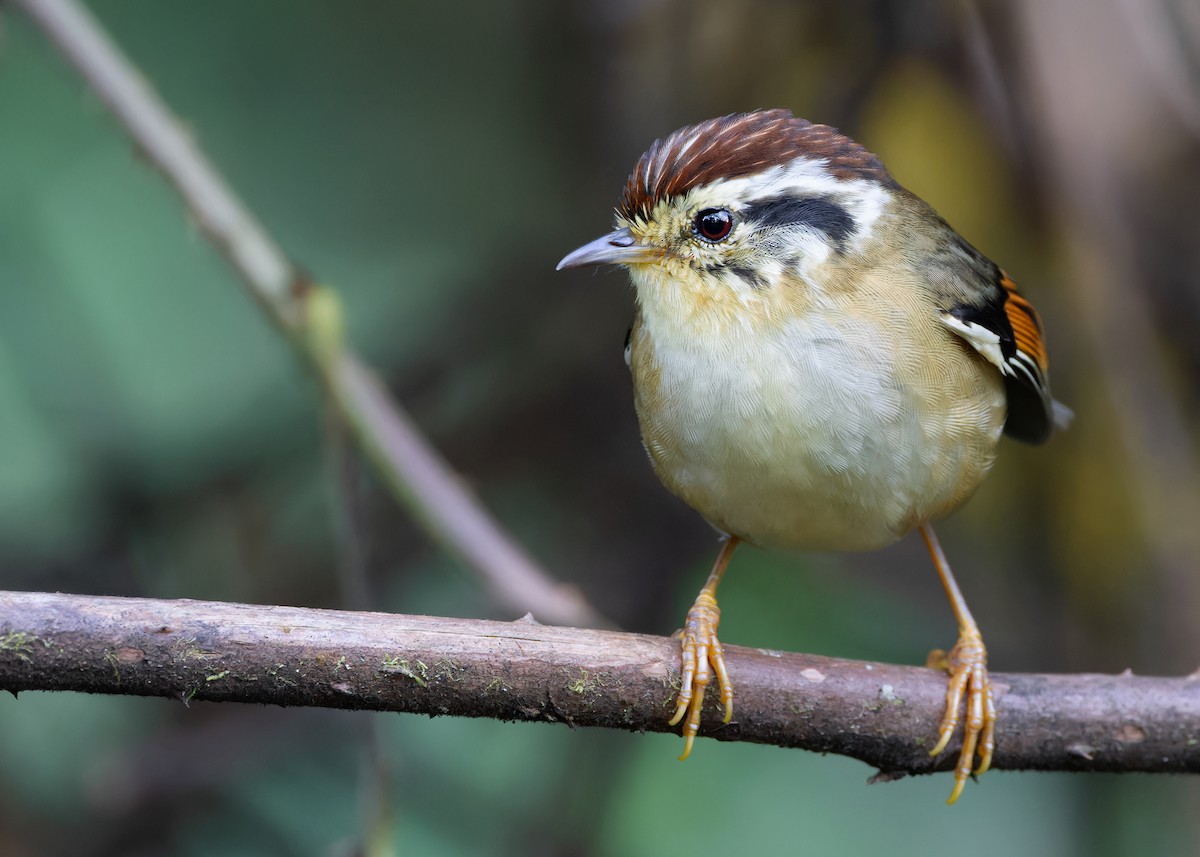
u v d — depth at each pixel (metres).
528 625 6.83
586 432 12.21
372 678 6.53
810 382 7.80
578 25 11.91
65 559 11.61
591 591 11.77
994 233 10.76
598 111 12.06
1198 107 10.21
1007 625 11.86
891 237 8.20
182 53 12.49
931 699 7.45
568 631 6.89
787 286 7.91
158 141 8.94
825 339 7.83
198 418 12.27
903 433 7.87
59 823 10.95
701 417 7.97
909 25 10.57
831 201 8.05
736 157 8.02
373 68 12.85
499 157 12.85
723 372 7.91
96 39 9.04
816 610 11.73
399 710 6.63
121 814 10.91
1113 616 11.34
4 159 12.12
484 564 8.95
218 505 12.16
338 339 8.91
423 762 11.41
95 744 11.22
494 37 12.84
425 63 12.91
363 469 11.85
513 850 11.04
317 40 12.75
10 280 12.00
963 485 8.26
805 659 7.37
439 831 11.04
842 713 7.30
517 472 12.25
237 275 8.92
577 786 11.23
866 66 10.71
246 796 11.15
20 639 6.24
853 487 7.93
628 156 12.06
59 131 12.28
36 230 12.11
